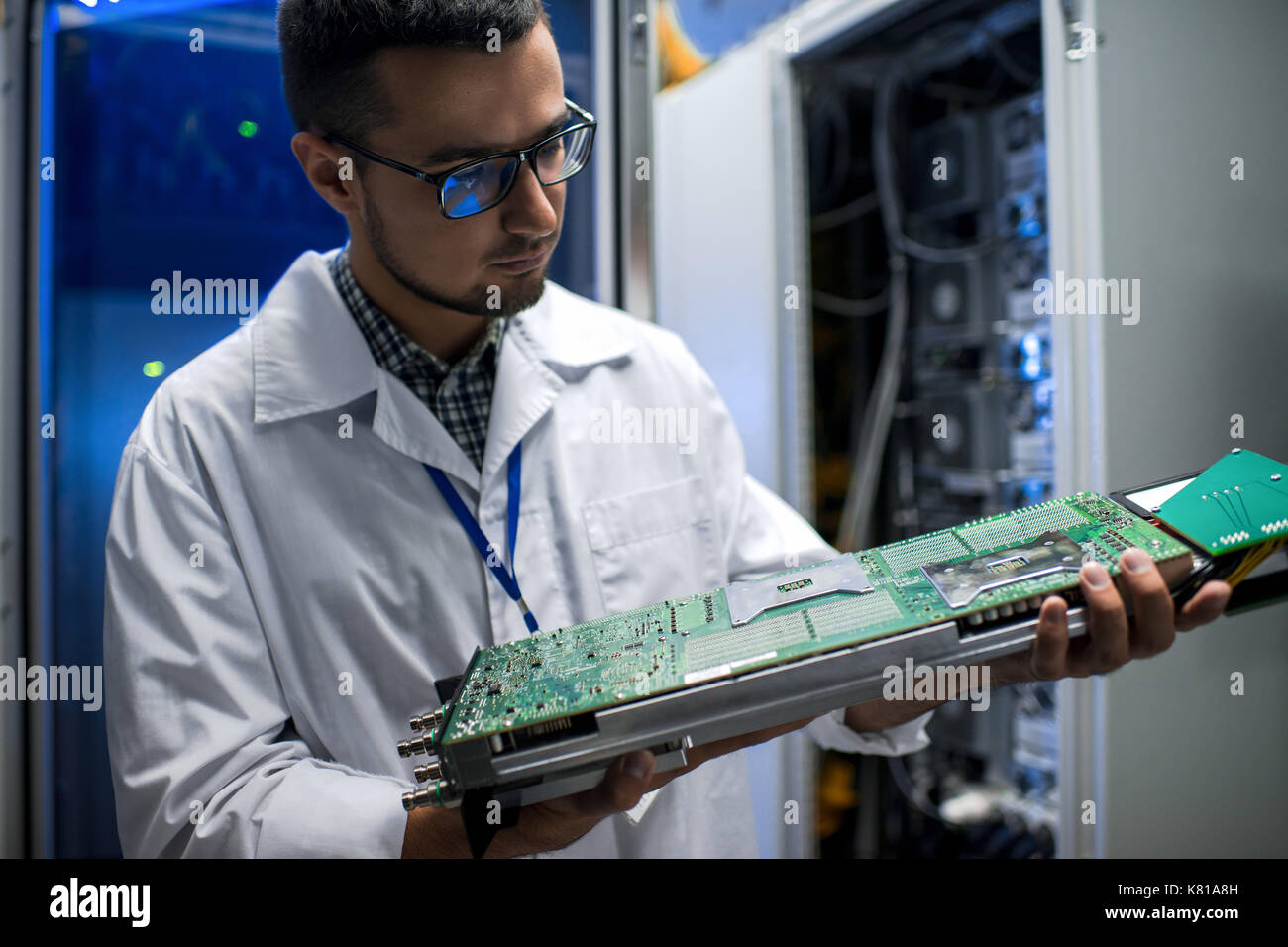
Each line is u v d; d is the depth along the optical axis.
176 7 2.16
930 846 2.52
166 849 0.98
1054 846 2.18
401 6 0.90
